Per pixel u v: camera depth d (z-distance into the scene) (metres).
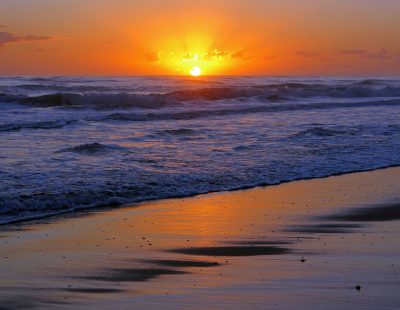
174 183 15.16
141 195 13.90
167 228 10.98
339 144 22.14
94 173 15.80
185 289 7.41
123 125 27.94
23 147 20.19
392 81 81.19
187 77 97.50
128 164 17.34
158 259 8.86
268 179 16.14
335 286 7.48
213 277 7.94
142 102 38.44
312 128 26.30
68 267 8.40
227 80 82.12
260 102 43.62
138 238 10.21
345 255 9.02
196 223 11.38
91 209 12.55
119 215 12.04
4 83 64.12
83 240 10.03
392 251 9.24
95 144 20.20
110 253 9.19
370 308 6.69
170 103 39.59
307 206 13.03
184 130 25.53
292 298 7.03
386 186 15.48
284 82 77.94
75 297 7.07
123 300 6.96
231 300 6.98
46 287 7.46
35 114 32.19
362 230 10.80
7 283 7.61
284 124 28.91
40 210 12.25
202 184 15.26
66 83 65.69
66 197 13.10
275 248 9.51
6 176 14.95
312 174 16.97
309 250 9.36
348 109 38.38
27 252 9.22
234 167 17.47
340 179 16.42
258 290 7.36
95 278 7.88
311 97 51.03
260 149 20.77
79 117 30.56
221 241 10.00
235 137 23.91
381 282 7.63
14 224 11.16
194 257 8.98
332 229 10.88
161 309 6.68
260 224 11.30
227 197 13.99
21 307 6.70
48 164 16.91
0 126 25.66
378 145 22.05
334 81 86.44
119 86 58.06
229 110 35.62
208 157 18.97
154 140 22.83
